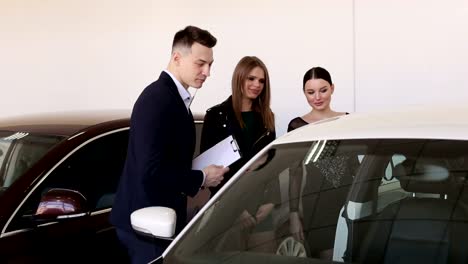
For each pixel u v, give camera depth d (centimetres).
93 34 737
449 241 180
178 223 297
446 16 535
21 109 799
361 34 576
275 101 628
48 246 296
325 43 595
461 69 534
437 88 546
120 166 357
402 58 559
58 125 362
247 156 351
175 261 214
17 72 792
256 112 361
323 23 594
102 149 350
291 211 217
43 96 780
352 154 216
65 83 763
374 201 203
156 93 288
